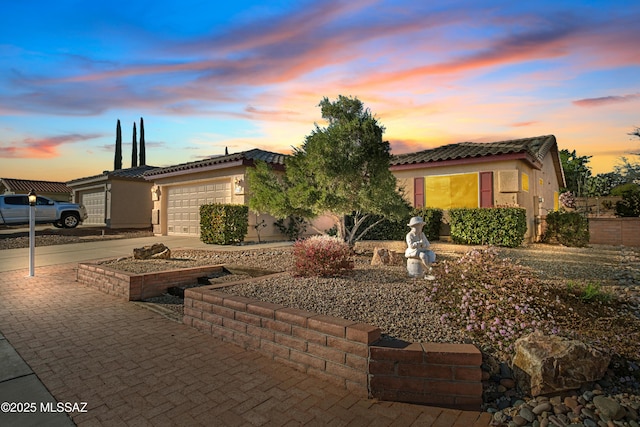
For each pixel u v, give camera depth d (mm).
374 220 13906
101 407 3094
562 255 10562
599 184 29688
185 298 5363
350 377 3422
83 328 5121
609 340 4012
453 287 5109
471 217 12219
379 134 8250
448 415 3039
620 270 8141
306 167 8484
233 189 13875
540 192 16344
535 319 4250
